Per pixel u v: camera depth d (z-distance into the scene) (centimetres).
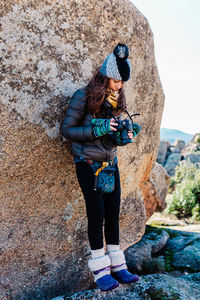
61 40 204
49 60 198
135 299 200
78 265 241
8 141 186
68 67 209
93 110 185
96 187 184
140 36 260
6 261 201
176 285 226
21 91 186
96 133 175
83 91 185
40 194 212
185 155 1736
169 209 722
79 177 192
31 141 196
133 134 198
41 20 191
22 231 207
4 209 197
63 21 203
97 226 188
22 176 199
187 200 716
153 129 306
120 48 176
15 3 179
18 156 192
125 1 244
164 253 401
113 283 179
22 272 209
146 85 278
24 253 209
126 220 290
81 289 245
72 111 183
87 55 221
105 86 182
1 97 179
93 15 220
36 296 216
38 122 197
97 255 188
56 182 218
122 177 279
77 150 190
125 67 176
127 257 358
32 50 189
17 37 181
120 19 239
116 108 194
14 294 205
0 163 186
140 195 311
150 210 405
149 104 288
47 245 221
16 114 186
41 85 196
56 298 204
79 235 240
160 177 434
